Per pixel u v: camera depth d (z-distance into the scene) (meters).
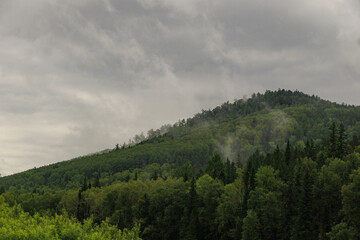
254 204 94.44
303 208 84.50
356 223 69.94
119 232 66.12
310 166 115.06
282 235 85.94
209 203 108.81
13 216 72.38
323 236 80.94
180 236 105.69
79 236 52.47
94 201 140.62
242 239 85.56
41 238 49.66
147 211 118.62
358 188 70.50
